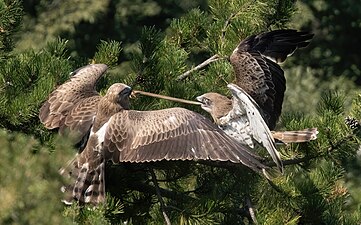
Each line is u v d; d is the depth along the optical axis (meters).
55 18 29.44
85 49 30.69
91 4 29.89
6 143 9.93
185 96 14.78
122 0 31.05
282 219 14.05
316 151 14.58
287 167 15.44
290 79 28.80
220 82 15.42
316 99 28.28
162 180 14.47
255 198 14.71
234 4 16.27
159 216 13.69
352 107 14.68
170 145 12.33
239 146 12.21
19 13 14.82
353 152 14.66
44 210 9.95
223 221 14.82
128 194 14.49
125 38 31.16
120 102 12.88
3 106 13.46
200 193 14.64
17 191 9.86
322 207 14.60
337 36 32.09
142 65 14.88
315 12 31.78
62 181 10.15
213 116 14.17
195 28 16.09
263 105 14.40
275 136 14.12
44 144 13.00
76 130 12.84
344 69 31.98
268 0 16.22
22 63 13.89
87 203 12.29
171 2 31.42
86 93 13.46
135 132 12.48
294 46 14.47
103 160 12.46
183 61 15.11
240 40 15.66
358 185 20.44
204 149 12.20
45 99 13.40
